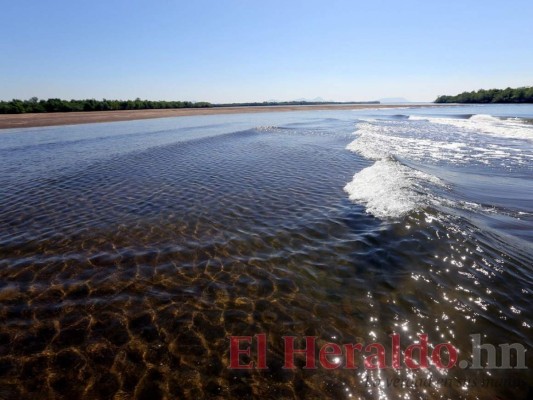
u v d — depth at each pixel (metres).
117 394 3.69
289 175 13.32
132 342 4.46
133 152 18.66
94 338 4.54
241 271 6.21
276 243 7.28
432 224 7.49
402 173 12.16
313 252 6.80
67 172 14.09
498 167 13.85
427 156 16.34
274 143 22.42
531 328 4.44
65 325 4.80
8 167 15.09
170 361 4.14
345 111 82.94
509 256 6.17
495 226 7.59
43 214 9.23
